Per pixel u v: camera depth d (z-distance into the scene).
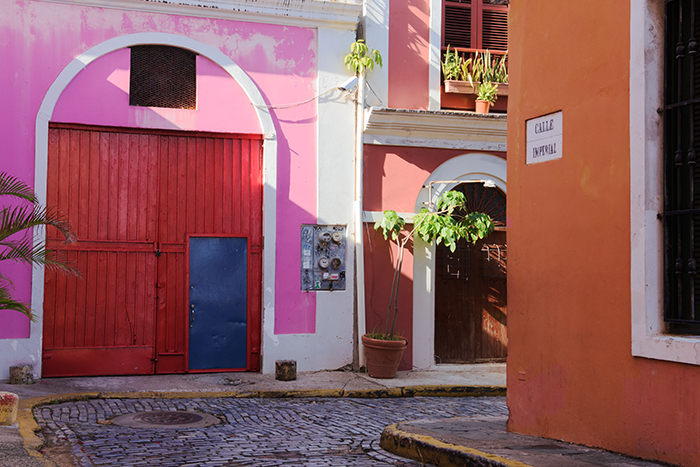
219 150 10.16
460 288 11.37
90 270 9.54
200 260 10.05
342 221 10.62
